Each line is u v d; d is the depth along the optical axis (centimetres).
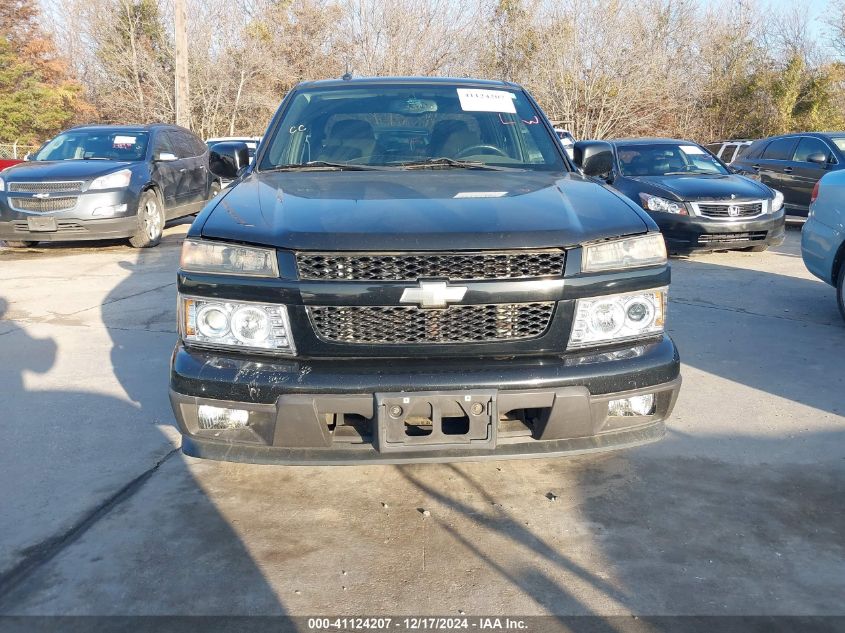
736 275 801
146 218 1023
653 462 356
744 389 451
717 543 286
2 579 265
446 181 348
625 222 298
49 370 492
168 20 3412
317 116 426
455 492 329
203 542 289
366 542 290
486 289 272
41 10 3788
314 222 284
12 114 3344
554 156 409
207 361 283
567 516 308
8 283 775
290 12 3394
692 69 3228
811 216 630
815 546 284
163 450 371
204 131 3341
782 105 3052
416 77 461
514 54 3225
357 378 271
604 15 2988
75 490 331
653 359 289
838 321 607
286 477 344
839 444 374
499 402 273
